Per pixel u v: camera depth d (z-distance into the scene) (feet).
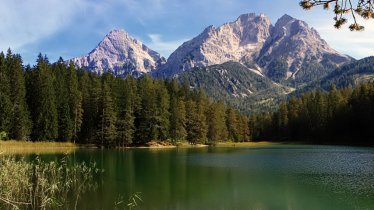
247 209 95.50
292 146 408.46
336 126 456.86
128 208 92.48
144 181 133.59
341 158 230.27
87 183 124.36
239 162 205.36
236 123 531.09
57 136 316.19
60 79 344.28
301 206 98.53
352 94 479.41
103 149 317.22
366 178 143.33
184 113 396.78
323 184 130.93
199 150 323.37
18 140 287.69
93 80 393.70
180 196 109.50
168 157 234.79
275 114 588.09
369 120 402.31
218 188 122.11
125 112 349.82
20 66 307.99
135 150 309.22
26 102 310.24
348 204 101.09
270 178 144.15
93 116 344.69
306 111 520.42
